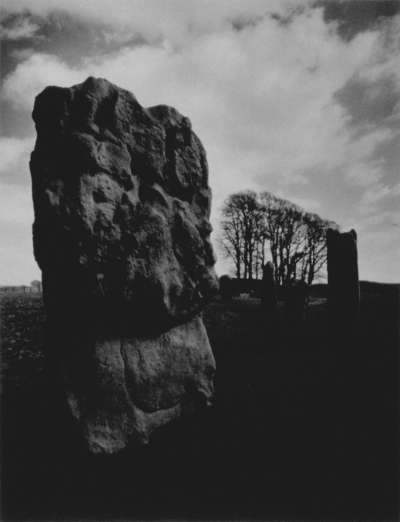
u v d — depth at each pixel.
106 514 2.19
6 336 6.73
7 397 4.11
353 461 2.72
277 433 3.20
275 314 11.50
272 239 28.03
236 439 3.13
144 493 2.41
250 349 6.76
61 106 3.11
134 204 3.41
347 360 5.51
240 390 4.36
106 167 3.23
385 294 14.38
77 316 3.12
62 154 3.09
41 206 2.97
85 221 2.94
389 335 6.89
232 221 28.97
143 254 3.38
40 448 2.98
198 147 4.18
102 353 3.08
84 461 2.80
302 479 2.52
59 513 2.20
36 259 3.13
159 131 3.78
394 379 4.41
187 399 3.75
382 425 3.25
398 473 2.53
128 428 3.11
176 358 3.69
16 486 2.48
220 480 2.55
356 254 7.53
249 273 28.30
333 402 3.82
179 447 3.07
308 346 6.90
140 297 3.34
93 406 2.96
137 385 3.27
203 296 3.97
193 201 4.09
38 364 5.38
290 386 4.41
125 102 3.50
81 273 2.95
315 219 27.70
